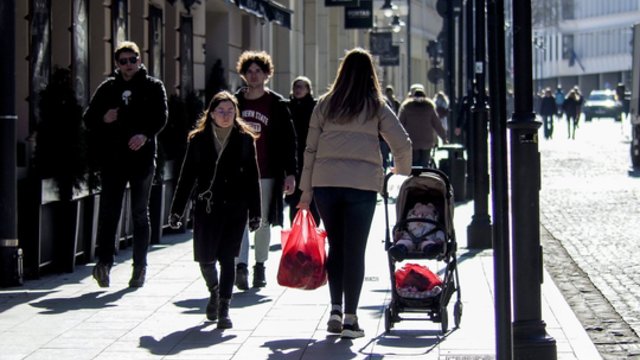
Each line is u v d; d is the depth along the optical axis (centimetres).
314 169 2400
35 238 3150
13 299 2820
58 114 3250
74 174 3266
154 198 3953
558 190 6278
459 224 4688
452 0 6981
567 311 2638
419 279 2389
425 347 2252
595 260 3606
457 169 5866
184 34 5091
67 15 3781
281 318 2573
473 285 3005
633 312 2714
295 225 2525
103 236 3003
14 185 3012
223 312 2459
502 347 1725
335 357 2172
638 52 7756
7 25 2973
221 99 2481
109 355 2198
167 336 2377
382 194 2447
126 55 3050
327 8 10531
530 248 2038
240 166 2492
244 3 5344
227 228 2491
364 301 2780
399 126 2377
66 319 2558
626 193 6003
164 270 3306
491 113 1739
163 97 3075
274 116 2998
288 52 8450
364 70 2373
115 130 3027
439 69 11088
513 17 2034
